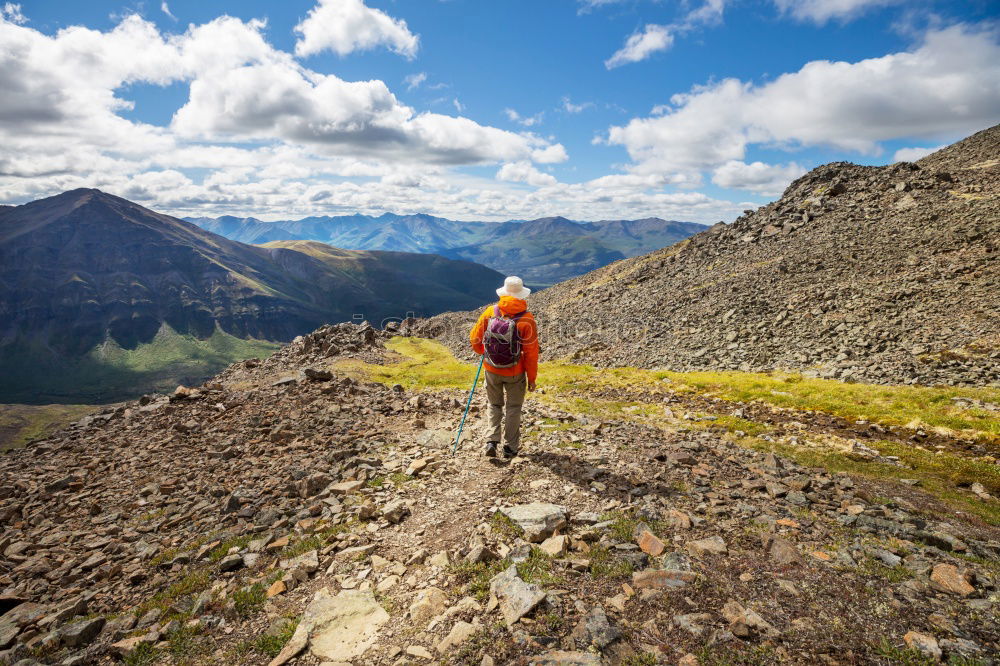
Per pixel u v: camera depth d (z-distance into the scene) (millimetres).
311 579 5547
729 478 8156
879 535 5922
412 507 7270
